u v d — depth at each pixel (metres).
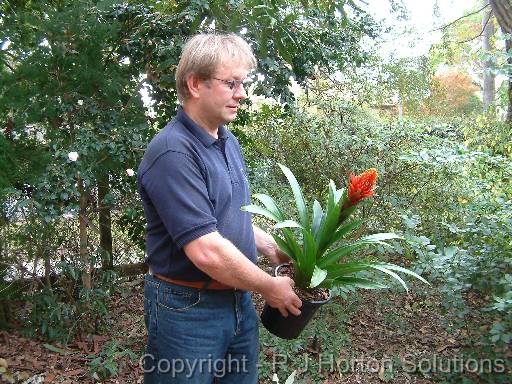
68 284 3.12
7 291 3.04
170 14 3.32
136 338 3.10
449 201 3.72
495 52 3.66
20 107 2.76
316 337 2.92
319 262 1.69
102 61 3.15
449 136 4.64
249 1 2.80
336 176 3.99
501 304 2.06
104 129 3.03
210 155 1.52
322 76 4.37
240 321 1.67
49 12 2.85
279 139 4.29
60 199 2.88
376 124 4.32
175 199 1.39
